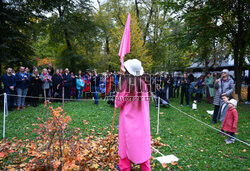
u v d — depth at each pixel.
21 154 3.24
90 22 15.97
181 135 4.91
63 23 13.79
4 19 9.04
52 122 2.80
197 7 10.64
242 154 3.86
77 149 2.80
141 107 2.54
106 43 20.25
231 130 4.44
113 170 2.93
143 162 2.48
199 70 27.44
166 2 10.78
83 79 10.67
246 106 9.57
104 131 4.94
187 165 3.31
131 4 17.59
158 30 17.33
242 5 9.52
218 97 6.07
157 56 17.95
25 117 6.27
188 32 11.07
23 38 10.10
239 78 10.94
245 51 10.99
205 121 6.47
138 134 2.46
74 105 8.66
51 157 2.86
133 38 13.69
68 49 16.52
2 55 9.00
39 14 12.16
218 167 3.26
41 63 20.17
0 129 4.96
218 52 14.46
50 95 9.31
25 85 7.73
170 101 10.91
